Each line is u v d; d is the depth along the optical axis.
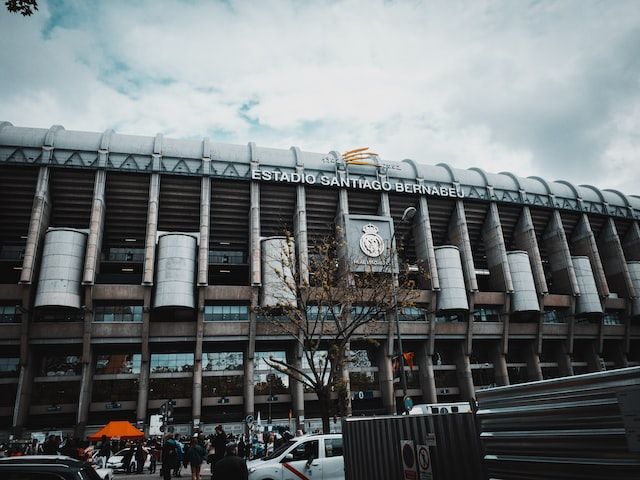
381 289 30.05
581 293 70.69
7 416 52.41
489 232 70.25
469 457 6.68
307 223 65.94
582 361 74.00
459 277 63.94
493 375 67.31
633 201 83.81
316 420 57.78
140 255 63.41
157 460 30.11
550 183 77.00
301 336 56.41
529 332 67.44
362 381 61.84
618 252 76.94
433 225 71.06
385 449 8.95
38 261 53.34
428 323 62.50
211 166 59.72
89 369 52.59
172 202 60.56
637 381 3.96
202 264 55.50
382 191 65.38
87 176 56.59
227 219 63.53
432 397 61.09
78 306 52.00
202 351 57.84
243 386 57.59
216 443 16.98
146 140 59.41
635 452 3.90
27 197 56.72
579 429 4.57
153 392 55.41
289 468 14.04
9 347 53.69
